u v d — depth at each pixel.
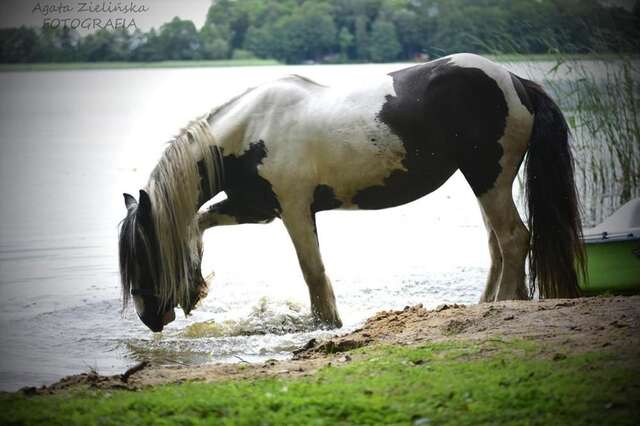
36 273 14.17
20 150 27.62
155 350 10.24
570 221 10.45
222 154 10.73
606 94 17.64
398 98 10.55
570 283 10.40
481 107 10.38
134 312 11.98
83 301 12.54
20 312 12.01
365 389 6.84
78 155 26.48
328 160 10.66
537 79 19.39
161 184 10.49
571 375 6.83
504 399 6.45
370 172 10.65
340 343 9.02
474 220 17.94
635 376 6.68
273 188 10.70
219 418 6.40
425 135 10.52
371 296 12.45
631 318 8.44
